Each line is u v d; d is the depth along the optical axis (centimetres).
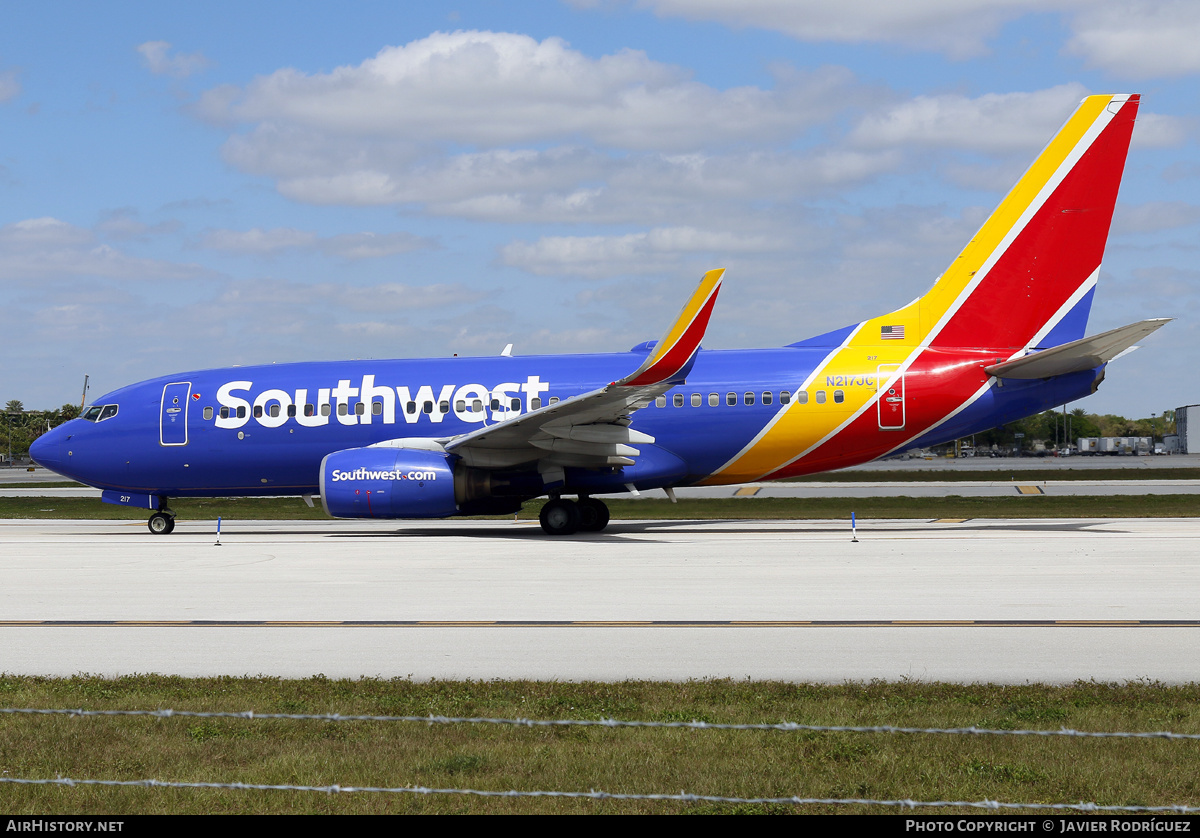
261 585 5622
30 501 16388
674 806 2309
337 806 2325
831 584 5425
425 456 8969
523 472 9044
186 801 2358
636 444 9250
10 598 5181
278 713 2995
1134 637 3950
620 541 8281
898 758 2564
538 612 4653
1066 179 9050
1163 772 2438
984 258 9175
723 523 10669
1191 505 11881
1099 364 8912
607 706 3034
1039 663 3556
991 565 6159
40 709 3048
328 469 8950
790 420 9181
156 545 8388
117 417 9894
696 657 3719
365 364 9856
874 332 9356
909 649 3800
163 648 3950
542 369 9556
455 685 3300
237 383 9838
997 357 9162
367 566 6538
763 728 2764
